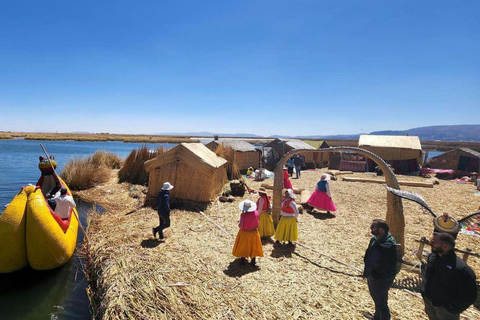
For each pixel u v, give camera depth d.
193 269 4.79
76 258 5.97
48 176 7.91
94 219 8.01
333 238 6.54
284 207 5.90
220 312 3.70
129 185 13.05
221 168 11.50
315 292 4.26
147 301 3.82
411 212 8.95
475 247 6.09
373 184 14.20
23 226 5.21
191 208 8.83
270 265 5.11
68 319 4.20
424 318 3.69
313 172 19.78
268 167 21.38
